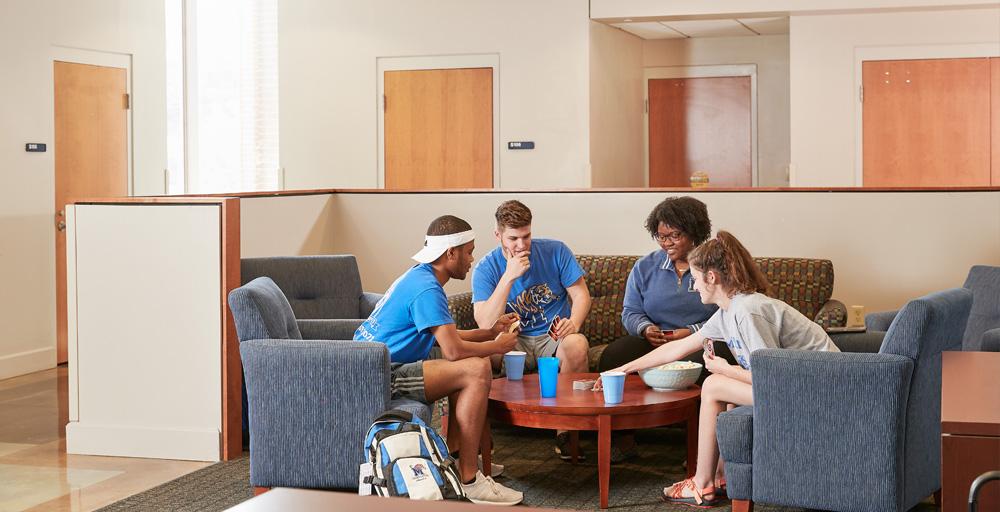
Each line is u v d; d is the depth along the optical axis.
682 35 10.05
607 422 3.81
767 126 10.19
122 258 4.71
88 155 7.80
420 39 9.05
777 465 3.42
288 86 9.38
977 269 5.13
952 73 8.31
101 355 4.77
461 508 1.17
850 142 8.49
